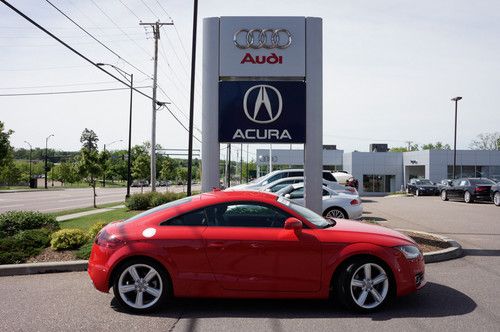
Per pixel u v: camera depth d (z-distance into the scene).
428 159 48.38
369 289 5.43
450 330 4.76
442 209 21.31
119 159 112.38
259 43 10.87
